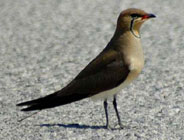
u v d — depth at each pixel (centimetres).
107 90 1317
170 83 1788
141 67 1324
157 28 2827
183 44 2445
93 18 3147
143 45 2456
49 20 3130
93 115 1461
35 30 2872
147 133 1293
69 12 3334
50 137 1276
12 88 1773
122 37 1324
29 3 3634
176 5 3406
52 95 1312
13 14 3300
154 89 1716
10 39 2664
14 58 2256
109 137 1269
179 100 1580
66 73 1975
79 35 2727
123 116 1445
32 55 2303
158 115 1442
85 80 1324
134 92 1684
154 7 3362
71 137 1270
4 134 1310
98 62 1327
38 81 1862
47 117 1447
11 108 1539
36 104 1295
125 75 1307
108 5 3500
